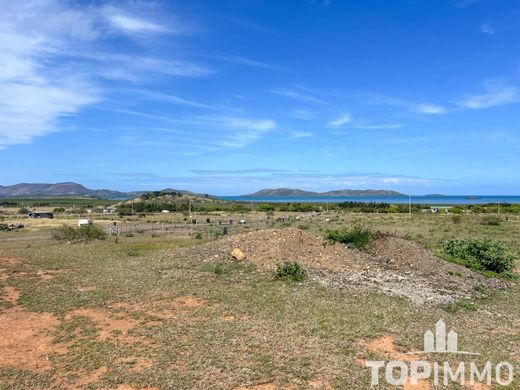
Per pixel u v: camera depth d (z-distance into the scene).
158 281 14.99
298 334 9.85
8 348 9.20
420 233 41.66
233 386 7.34
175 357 8.48
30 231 53.66
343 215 78.12
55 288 14.05
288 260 17.14
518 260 24.67
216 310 11.66
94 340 9.53
